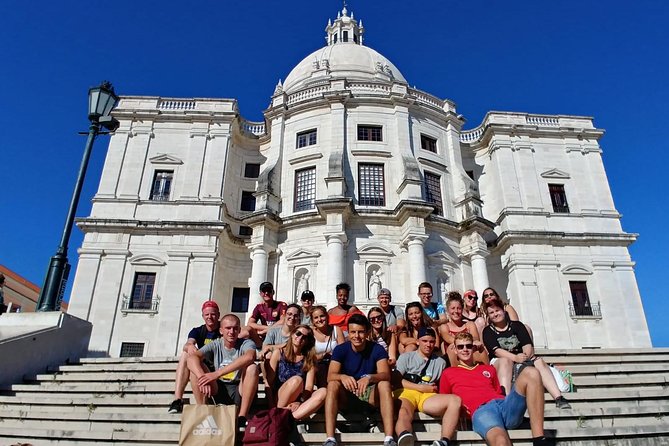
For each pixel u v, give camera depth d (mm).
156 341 23578
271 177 27156
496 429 6000
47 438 7230
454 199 28344
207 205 27297
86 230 25891
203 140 29297
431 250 24844
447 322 9250
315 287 23812
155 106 30266
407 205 23953
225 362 7484
